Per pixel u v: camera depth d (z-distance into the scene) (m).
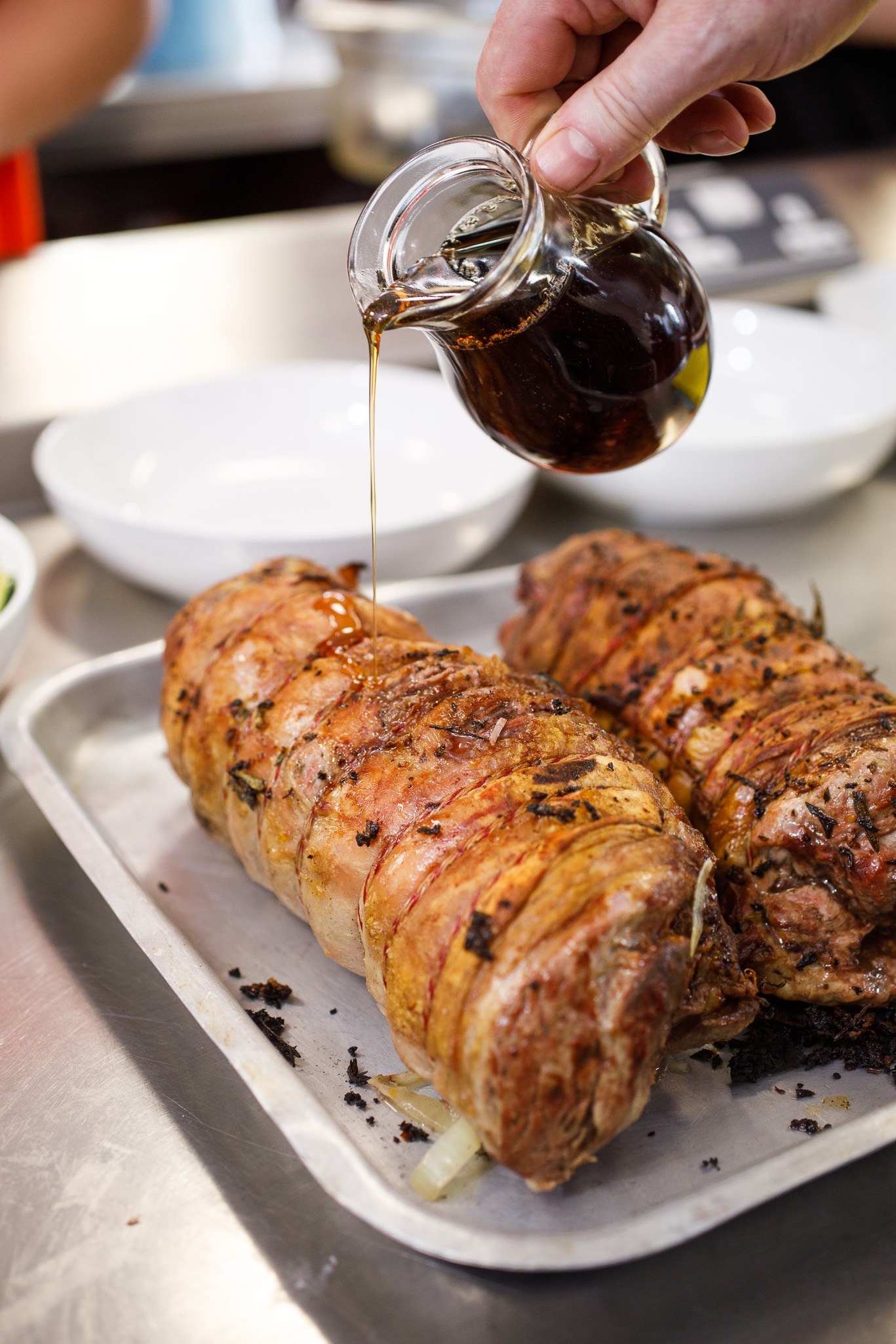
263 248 1.06
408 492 0.73
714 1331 0.38
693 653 0.49
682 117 0.49
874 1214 0.41
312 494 0.73
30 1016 0.46
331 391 0.78
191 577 0.63
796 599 0.69
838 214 1.11
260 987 0.47
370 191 1.55
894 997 0.44
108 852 0.49
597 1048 0.38
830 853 0.43
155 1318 0.38
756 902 0.44
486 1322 0.39
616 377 0.42
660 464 0.68
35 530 0.75
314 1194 0.41
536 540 0.76
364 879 0.42
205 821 0.50
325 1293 0.39
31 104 0.93
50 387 0.80
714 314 0.86
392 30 1.20
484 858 0.39
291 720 0.46
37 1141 0.42
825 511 0.80
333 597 0.49
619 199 0.44
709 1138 0.42
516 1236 0.37
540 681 0.46
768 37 0.41
